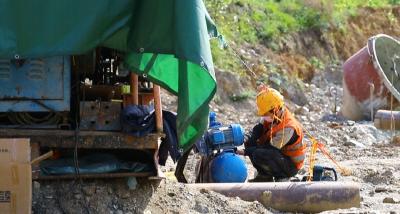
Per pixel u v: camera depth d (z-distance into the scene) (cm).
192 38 893
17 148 899
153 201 1027
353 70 2688
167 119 1046
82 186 1008
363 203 1206
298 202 1122
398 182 1451
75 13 928
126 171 1018
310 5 3497
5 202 899
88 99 1055
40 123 998
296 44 3259
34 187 989
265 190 1124
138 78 1085
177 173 1240
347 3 3753
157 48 932
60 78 977
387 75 2700
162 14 927
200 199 1066
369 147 2083
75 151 992
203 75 923
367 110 2673
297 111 2798
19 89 970
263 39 3144
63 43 927
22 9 924
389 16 3772
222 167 1230
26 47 925
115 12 934
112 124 1007
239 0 3234
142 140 1008
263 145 1289
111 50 1105
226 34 3000
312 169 1284
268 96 1277
